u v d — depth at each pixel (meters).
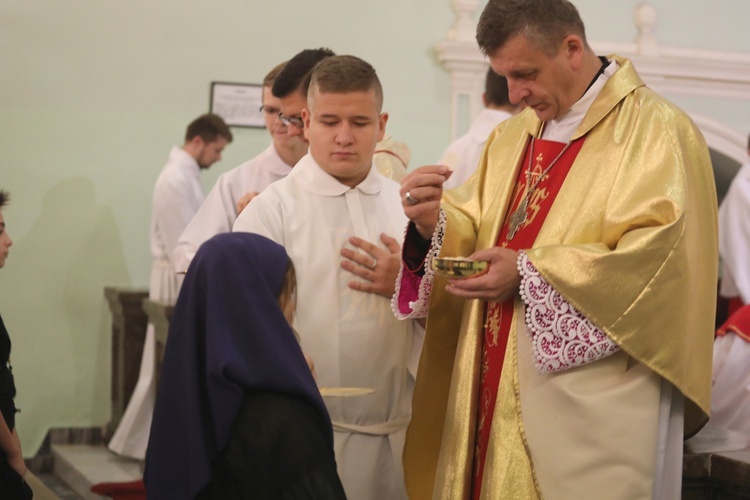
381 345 2.63
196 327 1.86
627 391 2.25
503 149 2.68
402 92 7.50
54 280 6.91
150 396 6.27
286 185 2.70
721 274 7.84
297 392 1.83
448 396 2.63
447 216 2.54
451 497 2.46
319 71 2.63
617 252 2.19
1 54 6.77
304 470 1.77
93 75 6.95
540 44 2.34
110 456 6.52
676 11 8.04
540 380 2.31
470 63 7.51
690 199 2.27
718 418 4.27
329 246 2.63
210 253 1.88
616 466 2.22
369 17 7.43
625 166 2.32
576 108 2.46
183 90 7.11
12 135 6.80
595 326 2.21
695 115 8.11
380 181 2.78
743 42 8.19
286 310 1.96
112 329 6.95
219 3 7.15
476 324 2.51
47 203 6.89
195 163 6.61
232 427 1.79
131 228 7.05
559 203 2.41
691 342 2.28
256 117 7.25
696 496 2.66
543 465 2.27
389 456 2.68
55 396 6.93
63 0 6.87
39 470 6.71
